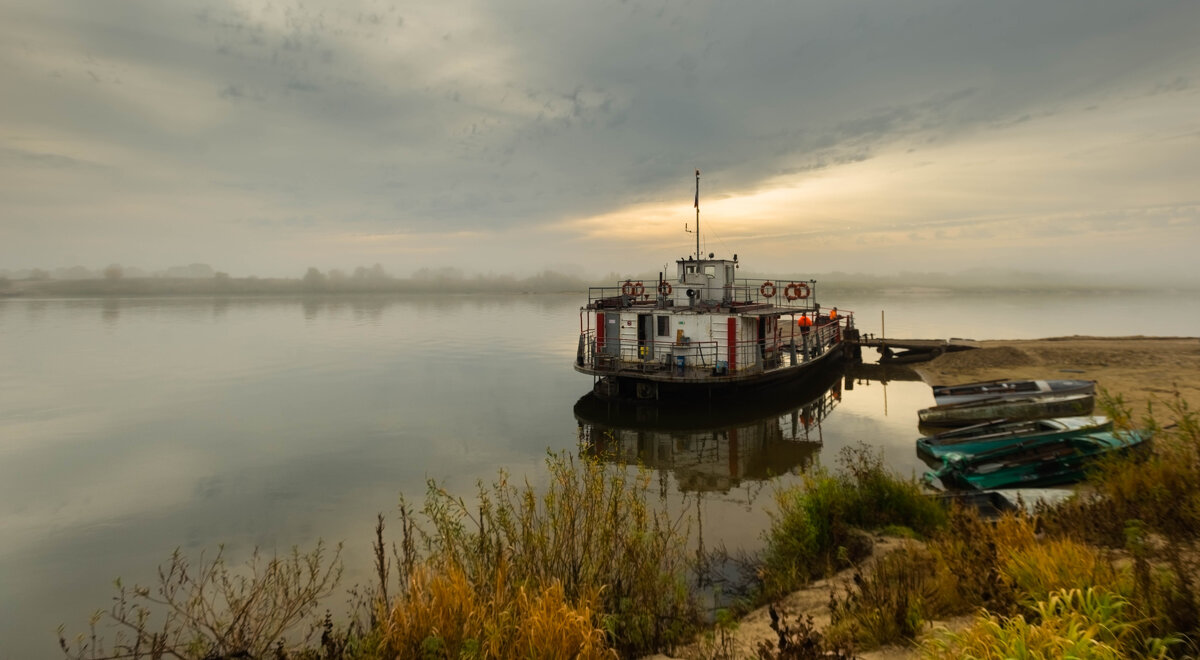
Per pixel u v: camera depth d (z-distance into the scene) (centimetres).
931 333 6156
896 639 567
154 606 1055
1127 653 431
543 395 3134
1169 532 687
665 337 2723
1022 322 7738
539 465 1908
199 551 1329
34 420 2689
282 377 3806
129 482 1830
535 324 8219
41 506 1628
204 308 13262
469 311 11788
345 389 3369
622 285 3262
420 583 615
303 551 1290
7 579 1205
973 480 1330
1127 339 3944
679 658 629
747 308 2873
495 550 734
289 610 661
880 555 880
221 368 4231
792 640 553
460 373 3922
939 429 2205
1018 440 1523
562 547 762
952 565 666
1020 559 595
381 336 6538
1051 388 2308
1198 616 444
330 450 2139
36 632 995
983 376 3133
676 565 963
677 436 2261
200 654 643
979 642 433
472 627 545
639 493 1492
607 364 2695
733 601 839
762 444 2112
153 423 2608
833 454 1928
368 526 1423
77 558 1302
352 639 641
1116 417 998
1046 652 413
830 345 3847
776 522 1161
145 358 4816
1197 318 8488
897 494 1048
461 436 2309
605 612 693
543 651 507
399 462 1972
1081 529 761
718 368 2483
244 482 1803
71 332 7231
